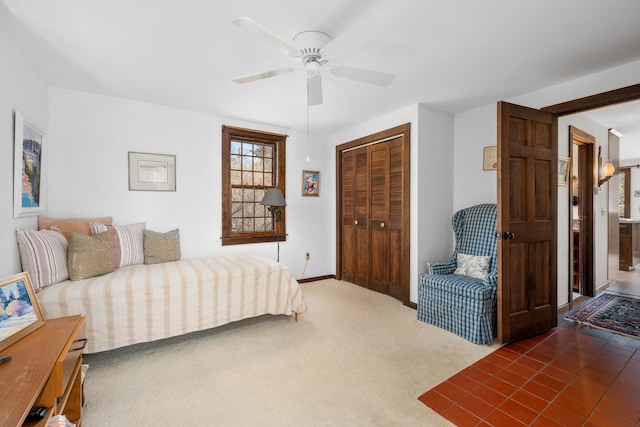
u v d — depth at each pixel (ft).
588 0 5.21
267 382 6.45
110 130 10.05
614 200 14.82
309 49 6.19
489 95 9.86
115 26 5.97
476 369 6.95
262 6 5.35
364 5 5.33
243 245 12.93
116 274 8.16
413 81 8.73
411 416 5.38
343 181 15.14
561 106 8.90
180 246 11.35
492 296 8.38
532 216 8.68
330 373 6.79
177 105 10.90
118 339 7.16
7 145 6.20
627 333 8.89
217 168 12.16
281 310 9.53
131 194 10.44
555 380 6.51
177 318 7.87
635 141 16.03
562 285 10.59
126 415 5.42
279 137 13.73
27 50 6.91
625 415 5.40
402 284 11.64
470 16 5.67
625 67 7.69
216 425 5.19
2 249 6.01
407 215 11.26
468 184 11.42
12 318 4.36
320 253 15.37
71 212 9.45
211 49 6.89
